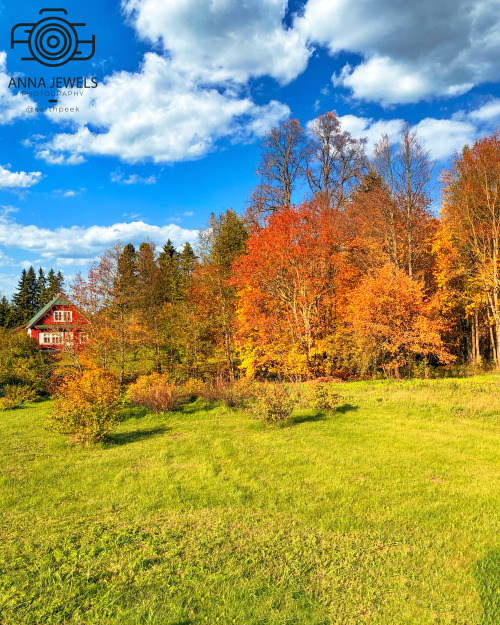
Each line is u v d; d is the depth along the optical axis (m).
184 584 4.36
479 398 13.66
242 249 35.69
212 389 18.36
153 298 34.66
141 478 8.55
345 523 5.89
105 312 27.75
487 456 8.59
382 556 4.93
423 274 26.56
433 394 15.19
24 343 29.77
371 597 4.11
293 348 25.84
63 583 4.38
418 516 6.00
